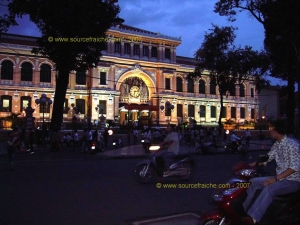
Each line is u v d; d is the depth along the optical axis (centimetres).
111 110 5016
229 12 2434
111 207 786
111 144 3353
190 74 3066
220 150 2695
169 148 1150
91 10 2464
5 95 4550
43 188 995
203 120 6044
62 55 2572
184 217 707
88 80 5006
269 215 541
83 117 4919
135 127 4625
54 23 2472
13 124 3791
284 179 531
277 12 2141
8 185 1041
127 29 5469
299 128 1958
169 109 4694
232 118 6384
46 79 4812
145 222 671
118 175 1260
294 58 2375
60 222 669
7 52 4547
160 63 5481
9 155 1448
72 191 955
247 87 6562
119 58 5119
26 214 721
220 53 2694
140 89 5441
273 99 6975
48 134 2980
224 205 530
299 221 541
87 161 1864
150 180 1127
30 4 2334
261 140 4516
